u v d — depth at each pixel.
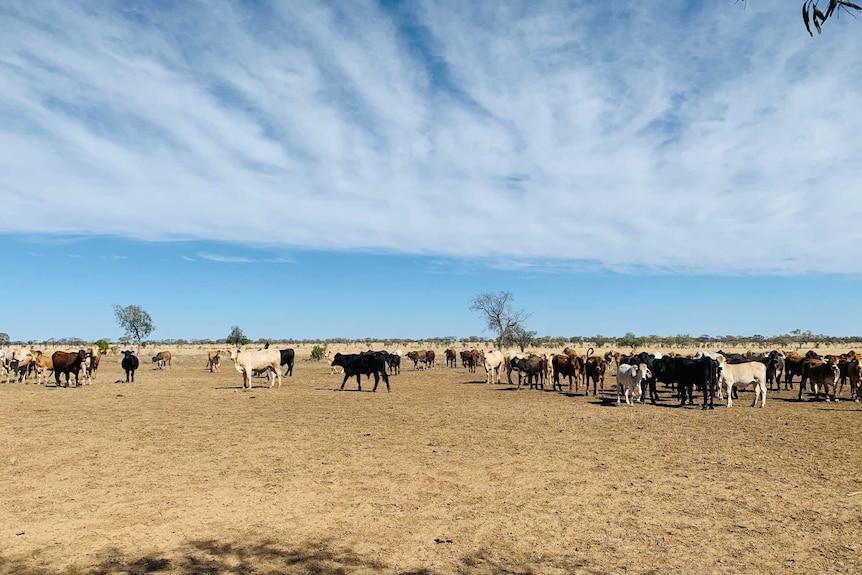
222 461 11.17
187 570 6.12
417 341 129.88
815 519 7.88
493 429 14.92
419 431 14.61
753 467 10.71
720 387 20.55
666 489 9.31
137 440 13.28
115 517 7.84
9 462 11.02
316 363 51.72
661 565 6.41
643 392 21.36
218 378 33.03
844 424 15.34
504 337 58.75
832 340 106.50
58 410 18.47
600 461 11.23
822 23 3.78
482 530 7.49
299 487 9.37
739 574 6.16
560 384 27.91
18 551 6.59
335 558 6.53
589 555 6.69
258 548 6.80
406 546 6.93
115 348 68.69
